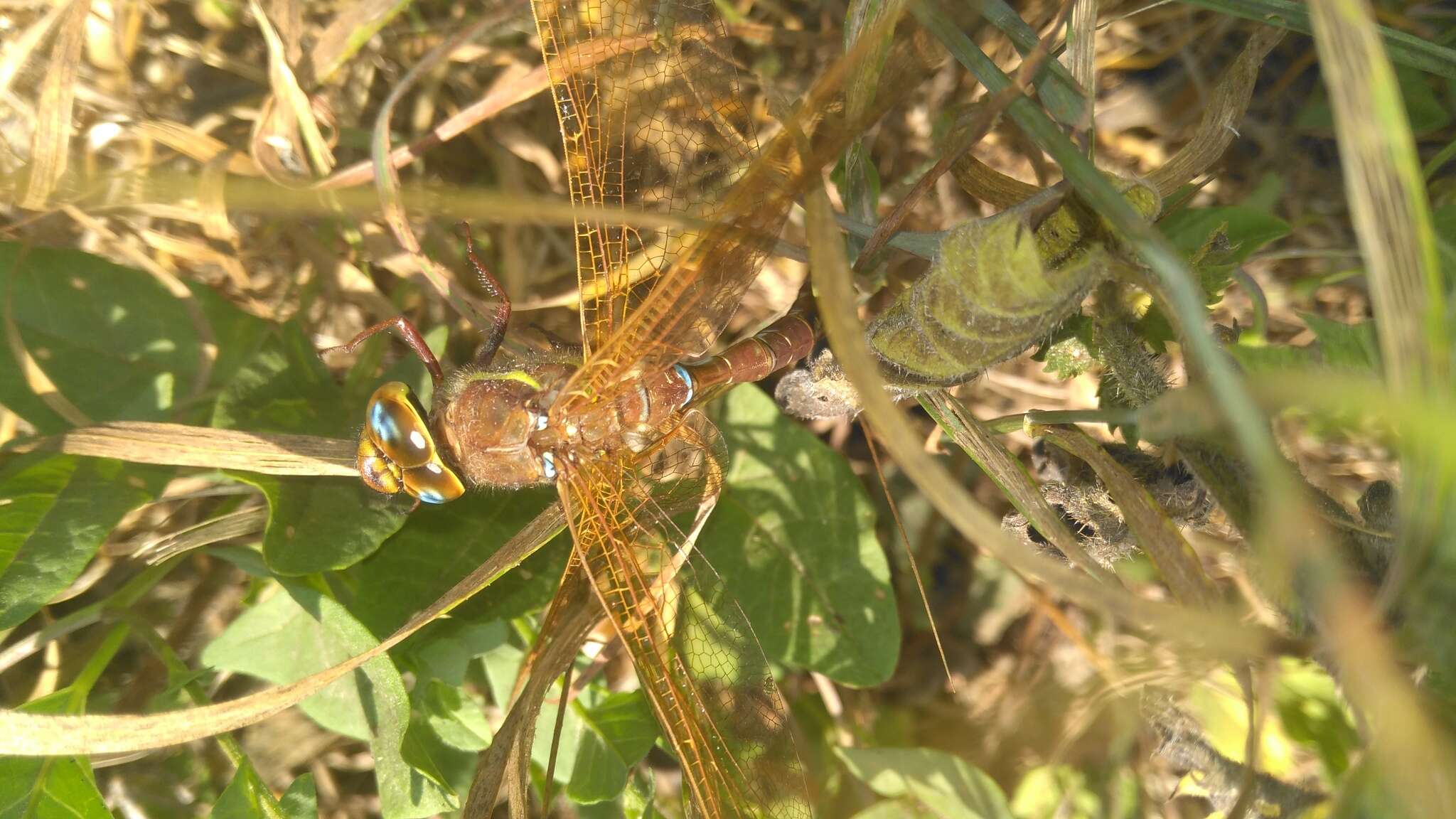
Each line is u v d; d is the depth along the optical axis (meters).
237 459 0.15
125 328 0.16
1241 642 0.13
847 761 0.16
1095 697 0.16
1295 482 0.14
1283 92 0.18
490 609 0.16
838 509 0.17
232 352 0.16
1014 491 0.15
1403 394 0.12
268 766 0.17
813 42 0.18
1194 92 0.18
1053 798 0.17
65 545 0.15
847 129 0.14
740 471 0.17
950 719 0.18
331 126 0.17
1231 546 0.17
